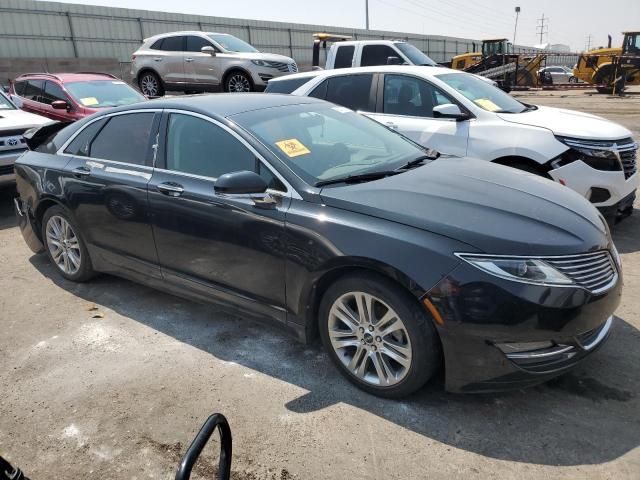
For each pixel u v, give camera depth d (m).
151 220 3.77
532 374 2.63
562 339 2.62
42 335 3.84
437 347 2.75
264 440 2.70
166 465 2.58
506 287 2.54
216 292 3.56
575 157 5.02
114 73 24.39
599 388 2.98
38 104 9.83
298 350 3.52
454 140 5.59
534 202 3.05
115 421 2.89
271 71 13.30
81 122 4.52
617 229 5.65
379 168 3.48
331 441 2.67
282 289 3.17
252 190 3.04
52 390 3.19
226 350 3.55
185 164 3.66
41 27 24.19
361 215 2.88
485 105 5.75
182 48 14.16
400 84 6.19
